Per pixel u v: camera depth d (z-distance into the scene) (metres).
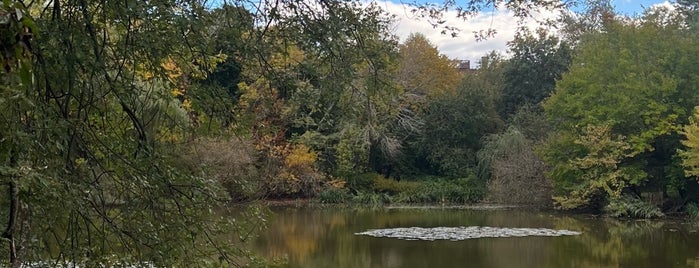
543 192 28.19
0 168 2.77
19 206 3.38
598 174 24.81
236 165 13.44
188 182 4.09
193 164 4.47
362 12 4.61
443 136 36.44
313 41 4.49
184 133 4.45
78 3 3.81
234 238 5.14
